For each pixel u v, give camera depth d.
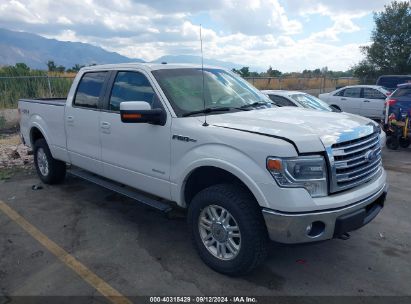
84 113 5.00
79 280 3.49
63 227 4.68
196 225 3.69
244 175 3.14
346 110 14.95
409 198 5.80
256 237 3.22
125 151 4.41
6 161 7.99
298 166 2.98
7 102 14.09
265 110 4.11
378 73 33.66
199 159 3.48
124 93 4.46
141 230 4.60
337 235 3.15
